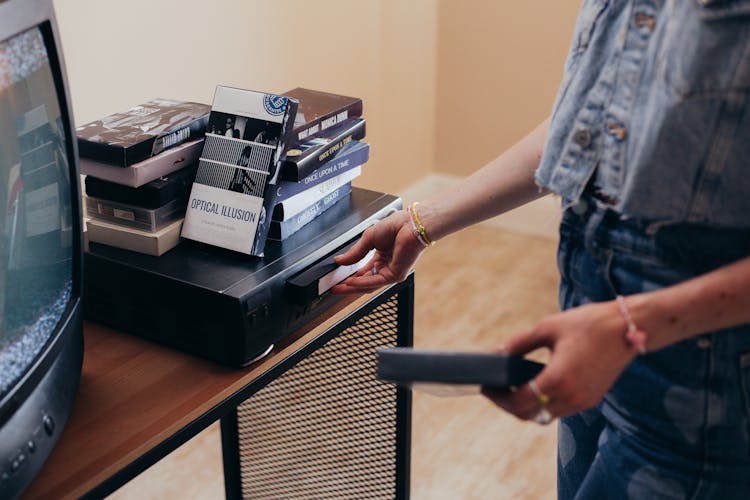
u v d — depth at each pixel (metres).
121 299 1.18
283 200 1.21
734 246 0.86
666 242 0.88
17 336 0.91
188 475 2.04
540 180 0.98
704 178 0.83
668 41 0.82
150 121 1.23
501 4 2.95
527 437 2.18
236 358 1.12
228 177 1.20
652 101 0.84
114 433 1.01
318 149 1.24
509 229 3.21
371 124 2.94
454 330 2.60
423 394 2.35
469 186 1.16
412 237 1.18
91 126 1.21
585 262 0.97
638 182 0.86
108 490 0.96
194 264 1.17
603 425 1.08
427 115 3.22
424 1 2.97
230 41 2.24
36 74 0.92
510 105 3.09
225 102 1.21
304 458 1.59
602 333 0.80
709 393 0.90
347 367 1.48
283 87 2.49
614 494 1.02
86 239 1.23
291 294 1.16
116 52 1.92
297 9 2.44
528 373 0.84
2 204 0.87
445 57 3.13
